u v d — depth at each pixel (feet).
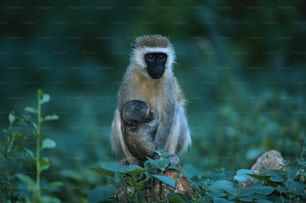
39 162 27.17
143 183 30.63
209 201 31.86
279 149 44.62
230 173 37.65
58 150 46.96
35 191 27.02
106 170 30.63
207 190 32.81
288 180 32.65
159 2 64.80
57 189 40.52
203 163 44.88
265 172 33.09
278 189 32.32
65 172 42.75
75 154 46.80
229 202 31.17
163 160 31.27
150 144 37.19
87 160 46.42
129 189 31.53
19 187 36.32
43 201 27.37
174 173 32.30
